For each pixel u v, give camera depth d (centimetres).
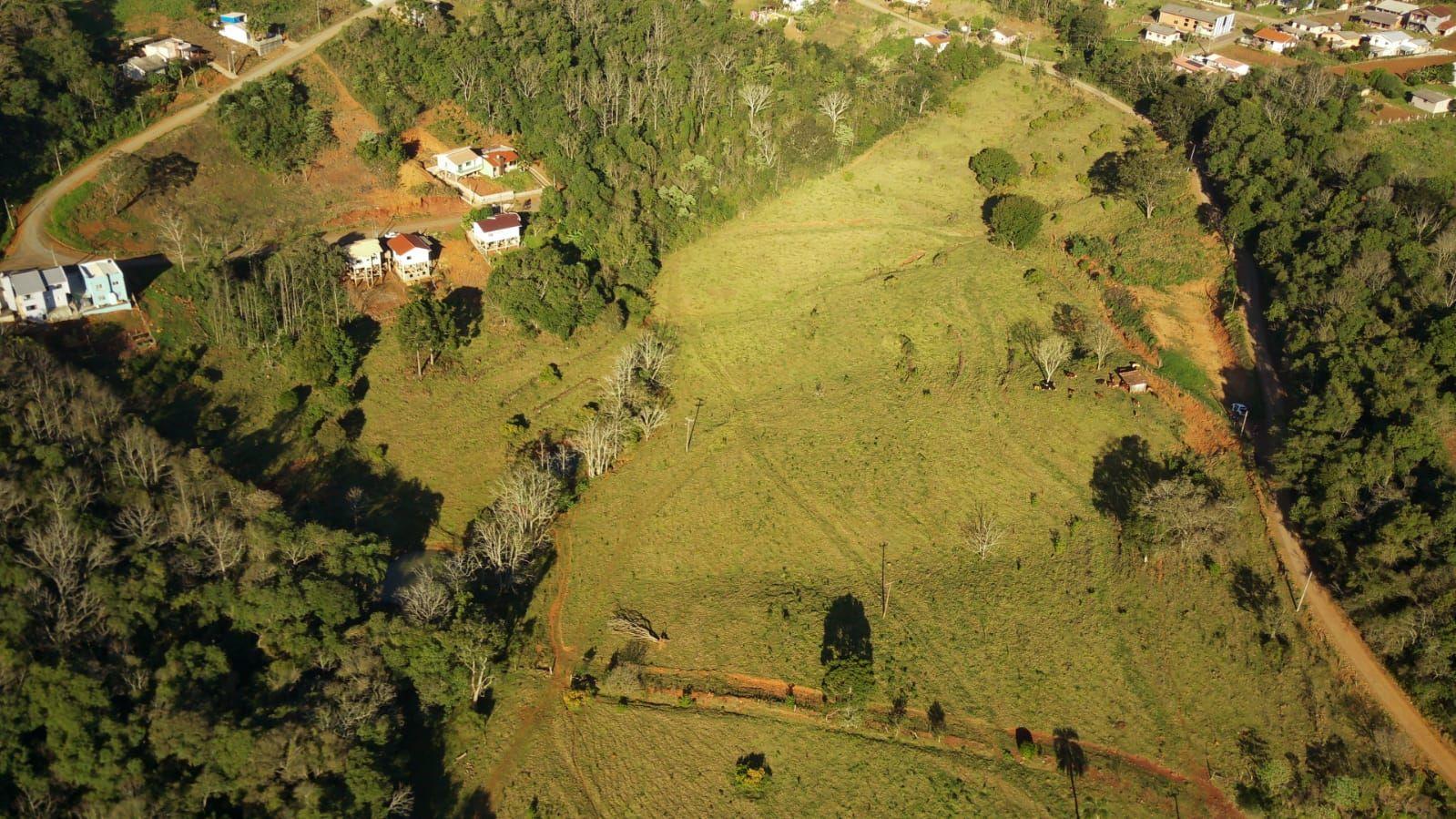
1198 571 10544
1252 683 9606
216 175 14425
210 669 8681
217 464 10906
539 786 9000
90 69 14475
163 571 9162
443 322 12700
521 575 10556
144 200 13688
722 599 10600
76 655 8406
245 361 12256
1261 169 14938
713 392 13088
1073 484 11656
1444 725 9006
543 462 11831
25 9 14975
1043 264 15000
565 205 14850
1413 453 10288
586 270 13838
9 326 11544
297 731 8275
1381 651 9494
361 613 9544
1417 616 9269
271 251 13750
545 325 13175
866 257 15338
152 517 9750
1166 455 11925
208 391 11919
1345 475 10388
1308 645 9756
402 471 11750
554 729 9438
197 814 7956
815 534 11219
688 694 9656
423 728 9288
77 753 7850
